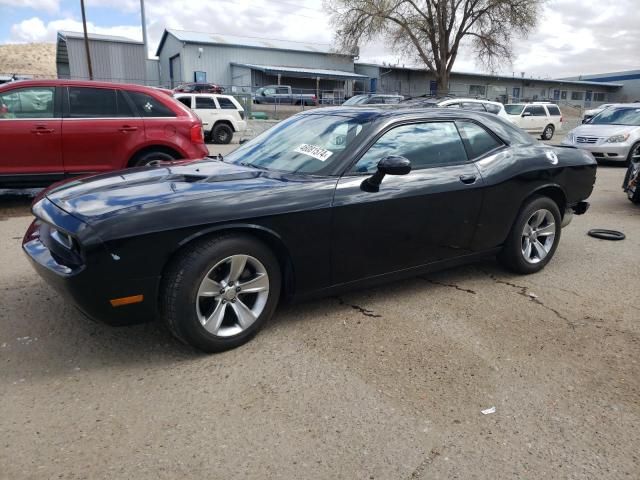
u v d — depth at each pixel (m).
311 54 47.94
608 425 2.61
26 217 6.87
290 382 2.93
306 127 4.23
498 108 14.41
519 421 2.62
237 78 45.12
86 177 3.81
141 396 2.78
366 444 2.43
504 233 4.46
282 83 45.75
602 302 4.17
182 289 2.98
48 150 6.87
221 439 2.45
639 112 14.16
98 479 2.18
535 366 3.15
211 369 3.05
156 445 2.40
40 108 6.89
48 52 91.00
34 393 2.79
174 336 3.18
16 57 84.56
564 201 4.87
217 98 18.66
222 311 3.19
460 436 2.50
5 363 3.08
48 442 2.40
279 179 3.52
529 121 24.50
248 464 2.29
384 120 3.87
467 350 3.33
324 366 3.11
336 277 3.61
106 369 3.04
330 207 3.42
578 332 3.62
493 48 37.22
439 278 4.65
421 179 3.85
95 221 2.85
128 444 2.40
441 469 2.28
